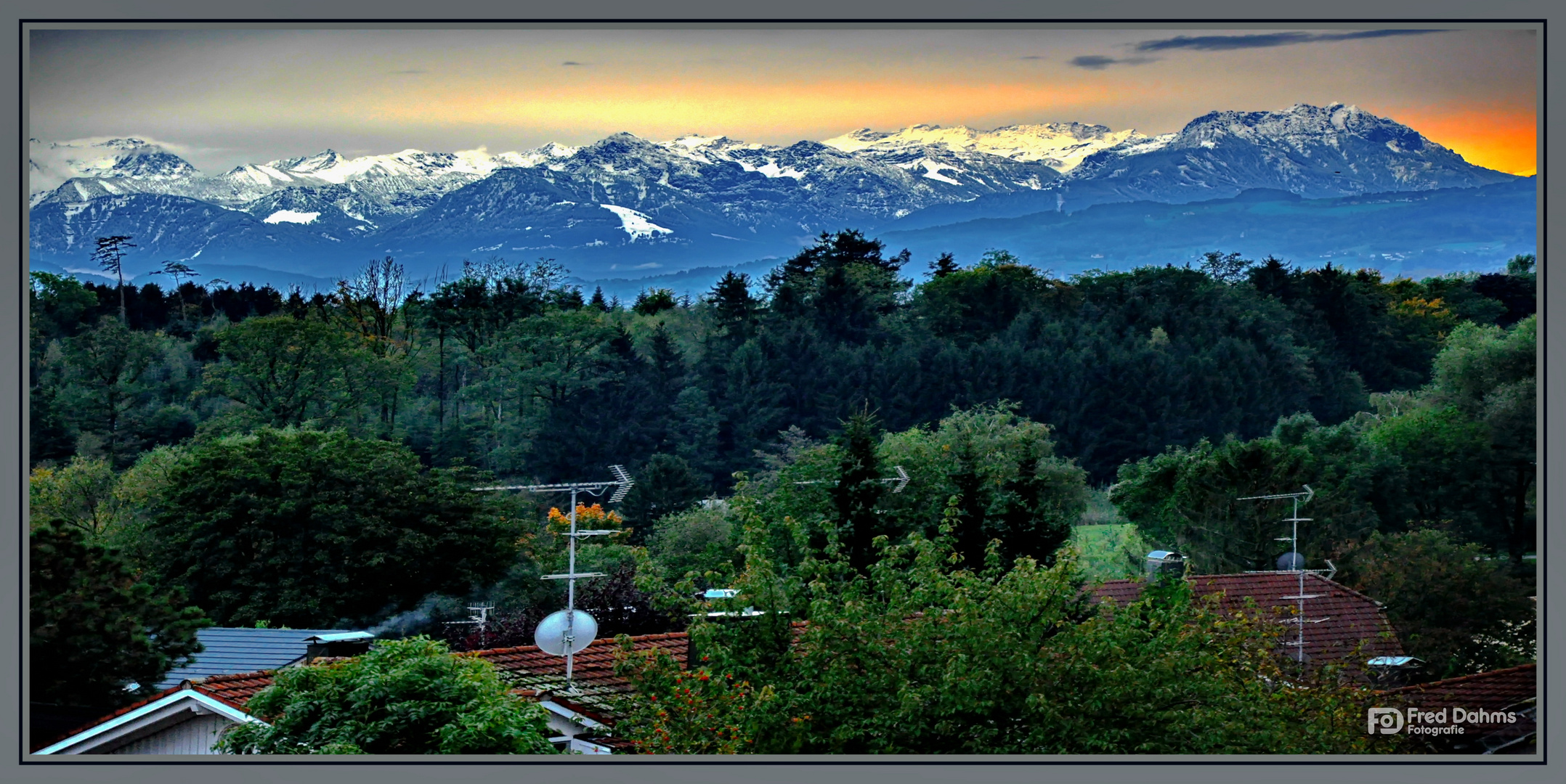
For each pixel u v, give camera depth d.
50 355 102.94
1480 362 89.06
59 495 66.62
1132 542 71.88
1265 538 64.81
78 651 32.38
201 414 102.38
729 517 65.19
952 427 90.56
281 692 20.67
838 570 24.16
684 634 27.47
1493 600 50.53
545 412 117.62
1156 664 21.25
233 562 54.75
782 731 21.14
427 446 110.06
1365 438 86.94
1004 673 21.30
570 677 23.73
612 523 75.56
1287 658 29.64
